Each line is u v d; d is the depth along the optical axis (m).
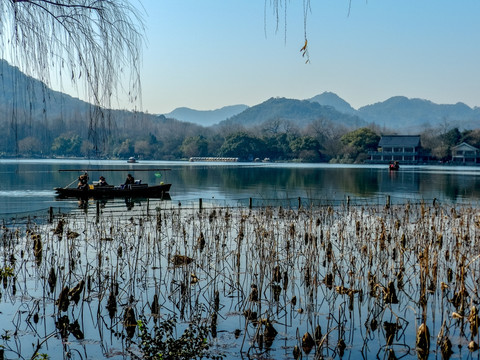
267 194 38.03
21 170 70.62
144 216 23.05
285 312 9.66
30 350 7.84
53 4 4.41
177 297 10.50
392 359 7.64
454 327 8.94
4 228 19.09
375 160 115.25
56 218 22.27
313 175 65.06
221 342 8.17
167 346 7.67
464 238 16.19
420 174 68.25
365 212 25.20
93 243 16.17
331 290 11.10
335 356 7.74
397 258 13.93
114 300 9.91
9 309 9.73
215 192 39.84
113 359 7.52
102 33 4.68
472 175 66.06
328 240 14.43
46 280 11.72
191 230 19.02
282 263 13.33
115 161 113.00
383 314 9.38
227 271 12.59
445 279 11.88
